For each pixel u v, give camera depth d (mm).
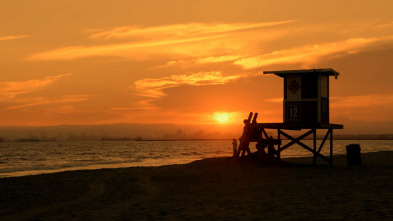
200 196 13109
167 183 18016
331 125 24750
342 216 8242
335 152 75250
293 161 33750
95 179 20781
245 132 25828
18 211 11789
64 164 48438
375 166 22422
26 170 37438
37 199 14258
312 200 10758
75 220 9750
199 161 29078
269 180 17031
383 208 8906
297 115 23781
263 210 9594
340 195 11383
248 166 23953
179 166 27609
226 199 11984
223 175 20172
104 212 10805
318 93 23359
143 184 18000
